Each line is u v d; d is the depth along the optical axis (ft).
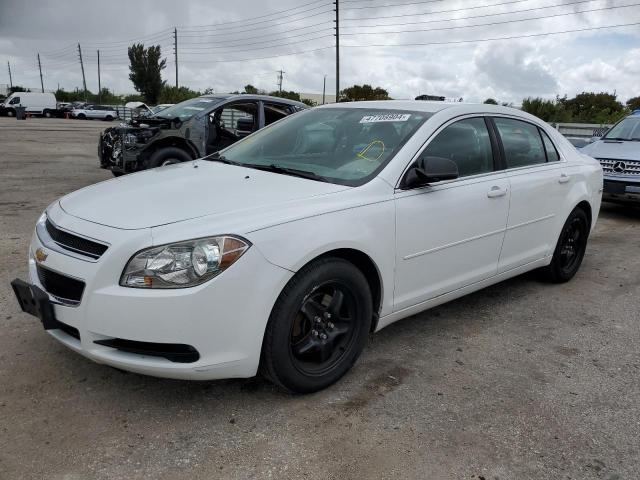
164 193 10.30
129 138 28.19
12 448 8.30
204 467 8.12
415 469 8.29
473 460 8.57
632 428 9.61
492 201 12.96
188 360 8.68
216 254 8.51
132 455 8.30
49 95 160.86
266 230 8.96
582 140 32.68
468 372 11.31
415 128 11.99
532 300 15.60
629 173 26.04
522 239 14.37
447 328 13.46
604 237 23.77
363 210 10.24
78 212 9.71
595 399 10.49
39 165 41.29
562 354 12.34
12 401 9.47
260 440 8.79
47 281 9.41
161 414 9.34
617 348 12.76
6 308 13.15
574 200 15.92
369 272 10.75
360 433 9.09
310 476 8.04
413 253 11.27
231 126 31.50
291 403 9.86
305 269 9.41
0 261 16.56
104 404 9.53
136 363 8.59
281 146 13.19
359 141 12.20
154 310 8.29
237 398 9.93
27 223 21.58
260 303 8.84
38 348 11.28
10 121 121.90
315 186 10.61
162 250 8.42
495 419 9.67
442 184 11.91
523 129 14.85
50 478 7.75
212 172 11.96
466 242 12.50
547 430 9.43
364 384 10.64
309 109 14.93
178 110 30.89
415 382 10.80
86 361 10.87
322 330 10.11
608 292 16.56
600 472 8.45
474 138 13.08
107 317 8.44
